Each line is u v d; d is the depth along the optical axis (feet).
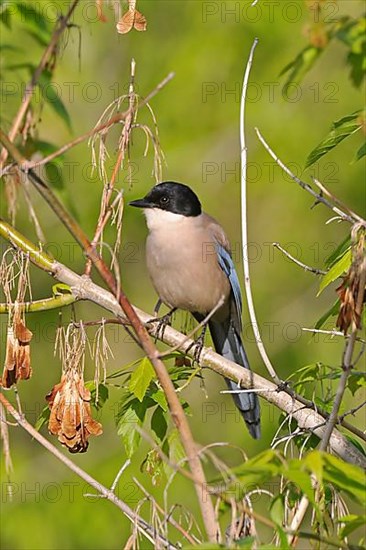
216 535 19.25
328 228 61.52
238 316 36.78
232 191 62.34
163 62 64.39
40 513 55.72
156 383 27.81
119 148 23.85
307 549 30.42
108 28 63.67
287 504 22.65
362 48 19.07
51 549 54.60
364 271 22.62
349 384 28.30
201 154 62.44
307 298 60.90
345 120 24.94
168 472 25.84
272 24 62.49
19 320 25.35
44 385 60.75
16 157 19.81
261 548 18.04
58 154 19.99
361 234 22.81
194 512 51.80
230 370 28.35
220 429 58.39
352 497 18.21
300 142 61.46
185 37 64.23
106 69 64.03
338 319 22.90
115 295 21.04
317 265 61.21
